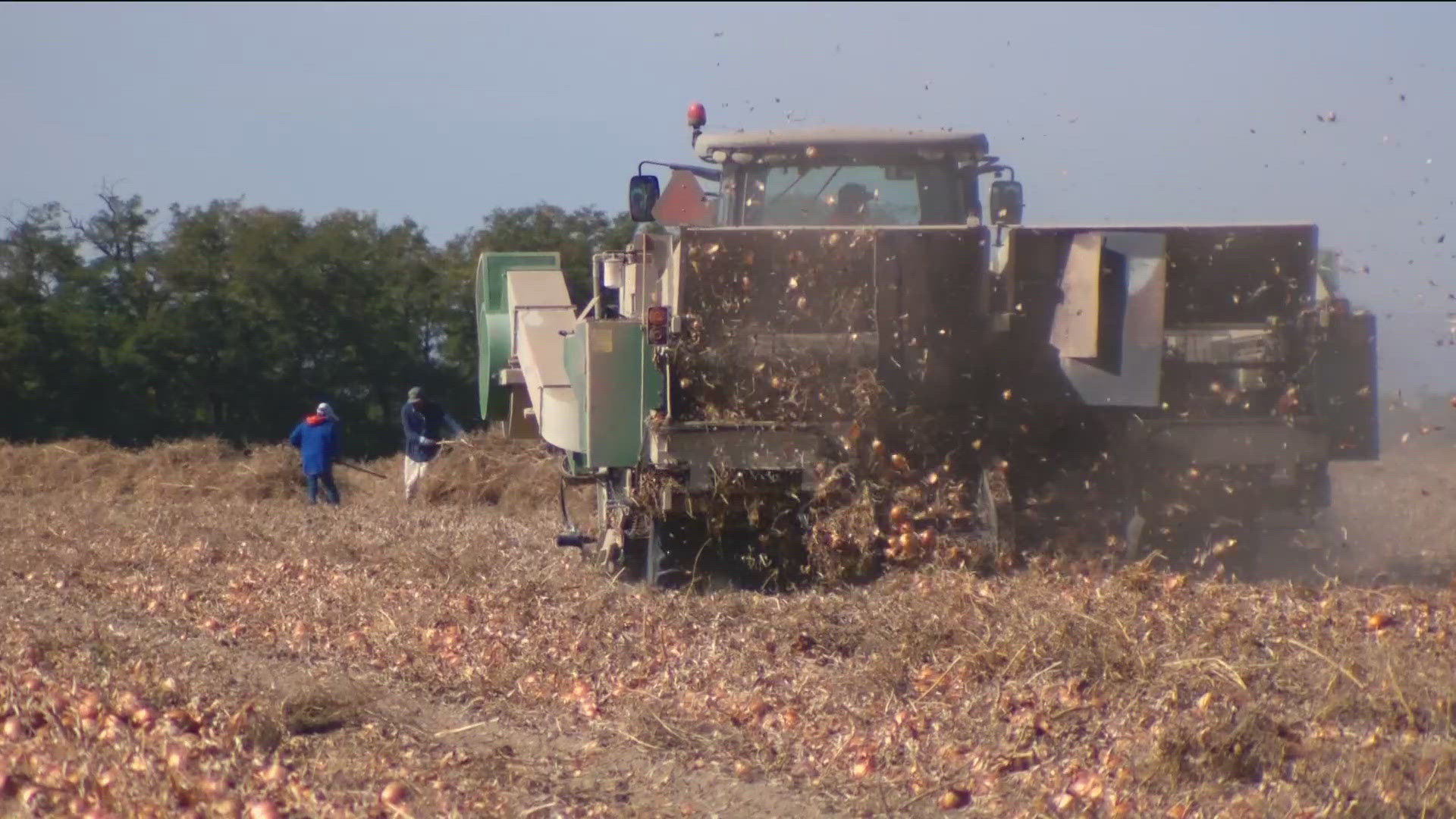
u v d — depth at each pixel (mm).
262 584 41969
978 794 21969
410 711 27484
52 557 48031
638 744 24688
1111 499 36500
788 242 35250
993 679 26766
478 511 69062
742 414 35281
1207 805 20781
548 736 25594
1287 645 27438
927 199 43375
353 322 185000
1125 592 31297
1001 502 34688
